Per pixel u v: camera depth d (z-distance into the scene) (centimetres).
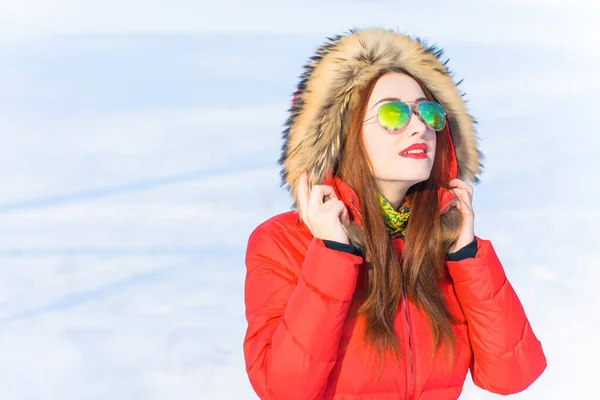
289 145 229
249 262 227
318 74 223
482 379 228
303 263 206
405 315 217
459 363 222
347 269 201
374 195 219
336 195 220
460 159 242
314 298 200
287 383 200
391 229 228
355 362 210
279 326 204
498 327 222
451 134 239
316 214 210
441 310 221
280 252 223
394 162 215
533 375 226
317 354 199
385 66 221
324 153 221
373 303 212
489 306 222
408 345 215
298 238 225
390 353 210
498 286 224
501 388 225
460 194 229
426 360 215
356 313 214
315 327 199
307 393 200
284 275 220
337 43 224
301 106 225
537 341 230
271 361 202
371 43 221
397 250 227
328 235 207
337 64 220
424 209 226
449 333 218
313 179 223
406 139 215
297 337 200
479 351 225
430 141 218
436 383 217
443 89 233
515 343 223
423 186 228
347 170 221
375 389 211
